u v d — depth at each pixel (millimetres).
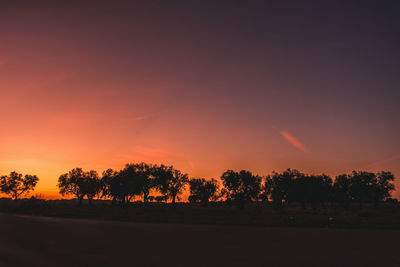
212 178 103812
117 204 95250
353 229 31312
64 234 20406
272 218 46688
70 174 93812
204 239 20781
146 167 95500
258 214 58500
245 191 89562
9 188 98562
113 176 93625
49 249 14758
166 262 13000
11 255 13180
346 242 20469
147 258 13664
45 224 26531
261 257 14461
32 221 29312
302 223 38031
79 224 28641
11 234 19047
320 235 24750
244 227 32031
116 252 14758
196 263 12969
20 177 102938
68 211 54625
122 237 20188
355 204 114062
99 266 11961
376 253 16156
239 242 19594
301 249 17078
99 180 94812
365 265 13258
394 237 24016
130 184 88312
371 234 26016
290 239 21781
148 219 41188
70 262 12406
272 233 25875
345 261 13961
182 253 15078
